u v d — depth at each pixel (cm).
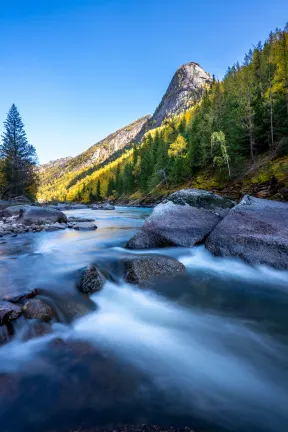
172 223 1059
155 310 562
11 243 1210
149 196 6906
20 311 446
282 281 715
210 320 518
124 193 9544
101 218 2809
